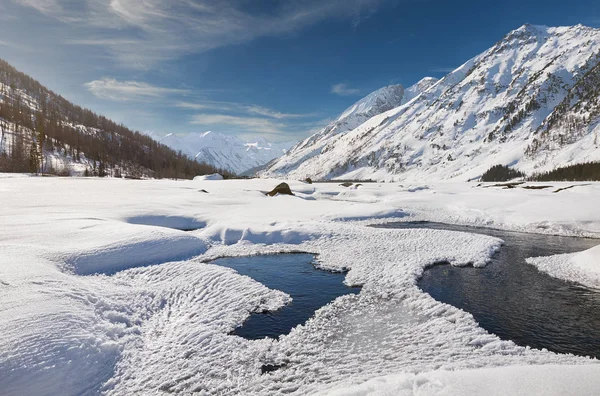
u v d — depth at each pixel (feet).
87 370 24.11
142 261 51.90
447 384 15.94
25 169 291.17
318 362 26.53
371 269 50.75
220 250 62.59
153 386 23.89
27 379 21.43
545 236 78.07
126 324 31.91
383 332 31.50
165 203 101.09
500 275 48.85
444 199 135.23
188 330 31.63
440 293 41.91
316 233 71.00
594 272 47.52
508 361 25.54
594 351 28.14
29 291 31.55
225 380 24.48
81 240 54.08
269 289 42.37
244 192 143.74
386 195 169.89
